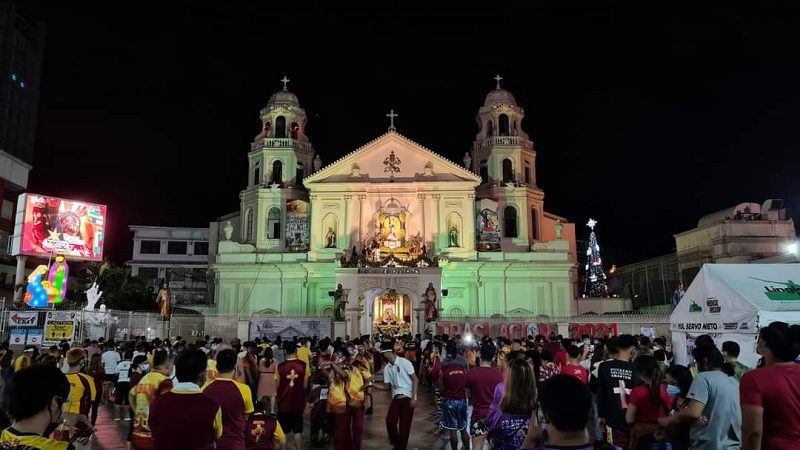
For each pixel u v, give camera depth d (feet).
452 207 193.36
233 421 27.55
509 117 211.20
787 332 22.15
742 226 176.65
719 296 57.41
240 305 192.85
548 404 15.78
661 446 27.73
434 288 170.50
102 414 70.28
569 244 211.41
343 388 43.01
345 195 192.85
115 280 174.29
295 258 192.24
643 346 49.16
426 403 81.92
